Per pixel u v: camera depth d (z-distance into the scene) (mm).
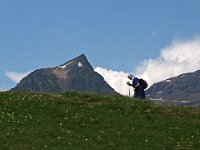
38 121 41656
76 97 51156
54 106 46250
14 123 40594
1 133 37906
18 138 37312
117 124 42844
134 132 41000
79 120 42906
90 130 40875
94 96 51312
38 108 45500
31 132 38844
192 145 39094
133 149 37281
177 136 40812
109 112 46312
